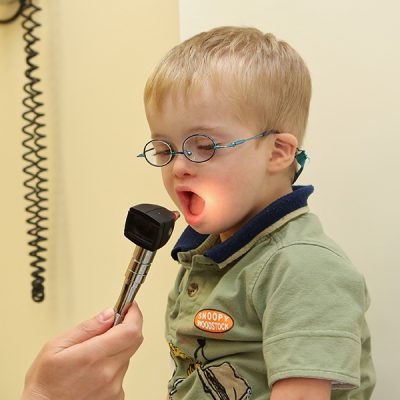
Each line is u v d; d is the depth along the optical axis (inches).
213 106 25.8
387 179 32.5
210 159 26.1
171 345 30.3
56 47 53.0
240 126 26.1
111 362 24.5
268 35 29.8
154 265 45.8
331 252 25.1
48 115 54.5
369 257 33.4
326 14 33.7
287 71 28.1
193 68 26.4
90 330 25.1
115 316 25.0
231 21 37.2
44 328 57.8
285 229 26.5
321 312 23.3
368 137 33.0
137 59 46.3
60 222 54.9
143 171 46.8
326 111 34.3
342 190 34.1
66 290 55.2
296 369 22.5
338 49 33.5
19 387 61.3
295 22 34.8
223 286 27.2
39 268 55.7
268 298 25.0
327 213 34.7
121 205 49.0
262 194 27.7
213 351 27.6
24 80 56.3
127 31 46.9
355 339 23.0
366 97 32.9
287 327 23.4
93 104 50.4
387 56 31.9
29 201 57.4
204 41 28.4
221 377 26.7
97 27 49.3
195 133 26.0
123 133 48.1
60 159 54.1
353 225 33.8
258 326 26.2
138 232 22.1
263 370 26.0
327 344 22.8
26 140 54.5
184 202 27.3
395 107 31.9
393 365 32.9
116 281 50.4
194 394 27.4
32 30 53.2
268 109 26.9
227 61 26.6
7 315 61.7
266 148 27.2
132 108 47.2
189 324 28.3
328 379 22.3
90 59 50.2
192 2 38.4
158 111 26.8
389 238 32.6
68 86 52.4
